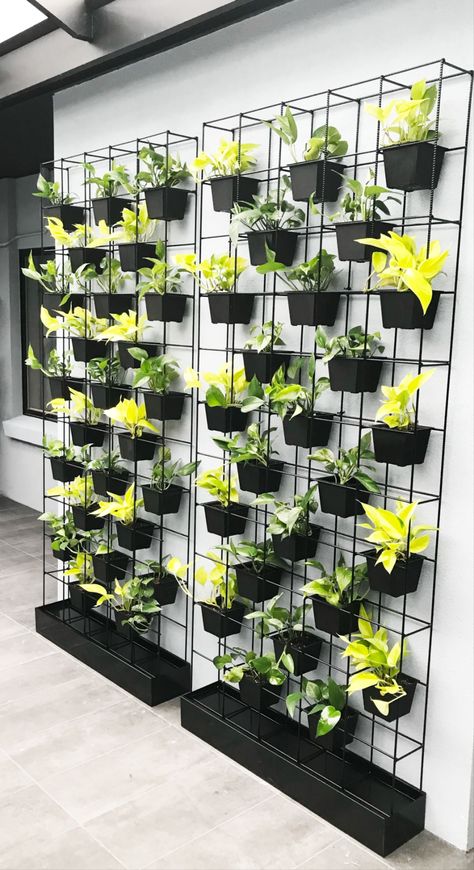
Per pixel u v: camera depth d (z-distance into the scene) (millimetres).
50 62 3369
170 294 2967
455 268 2152
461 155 2121
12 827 2336
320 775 2443
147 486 3117
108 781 2568
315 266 2385
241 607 2863
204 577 2938
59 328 3422
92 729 2875
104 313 3248
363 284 2410
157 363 2947
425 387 2270
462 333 2162
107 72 3312
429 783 2367
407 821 2312
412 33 2223
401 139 2135
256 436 2670
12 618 3850
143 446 3158
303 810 2457
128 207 3234
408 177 2105
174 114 3033
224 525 2771
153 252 3121
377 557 2273
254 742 2615
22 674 3273
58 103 3641
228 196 2676
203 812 2430
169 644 3311
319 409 2594
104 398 3318
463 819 2291
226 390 2758
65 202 3498
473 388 2154
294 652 2570
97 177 3328
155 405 3029
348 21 2387
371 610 2488
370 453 2338
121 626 3377
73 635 3441
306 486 2662
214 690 3000
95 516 3514
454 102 2127
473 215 2102
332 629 2432
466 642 2240
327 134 2303
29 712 2973
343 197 2438
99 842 2281
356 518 2391
